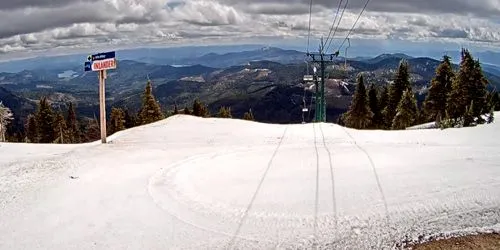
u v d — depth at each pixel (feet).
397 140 67.67
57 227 32.63
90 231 31.86
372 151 55.36
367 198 35.60
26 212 35.63
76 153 60.03
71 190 41.29
